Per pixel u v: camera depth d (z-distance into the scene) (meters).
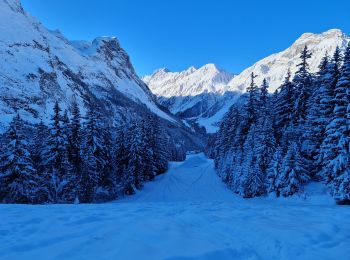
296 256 4.94
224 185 47.41
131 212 9.14
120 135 46.56
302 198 26.42
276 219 7.94
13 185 27.06
